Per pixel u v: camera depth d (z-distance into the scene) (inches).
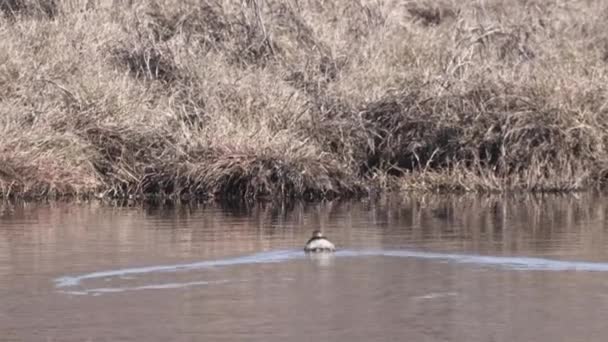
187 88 2731.3
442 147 2588.6
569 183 2511.1
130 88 2701.8
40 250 1819.6
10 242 1894.7
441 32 3105.3
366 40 3036.4
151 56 2898.6
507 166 2541.8
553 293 1504.7
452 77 2682.1
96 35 2979.8
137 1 3193.9
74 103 2615.7
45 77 2719.0
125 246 1850.4
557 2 3430.1
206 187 2438.5
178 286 1556.3
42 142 2501.2
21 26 2962.6
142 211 2281.0
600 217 2133.4
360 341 1294.3
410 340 1298.0
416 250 1801.2
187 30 3085.6
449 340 1299.2
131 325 1362.0
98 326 1359.5
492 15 3351.4
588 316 1392.7
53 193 2461.9
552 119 2549.2
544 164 2536.9
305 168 2453.2
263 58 2967.5
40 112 2576.3
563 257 1734.7
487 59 2854.3
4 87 2682.1
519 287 1536.7
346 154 2581.2
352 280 1583.4
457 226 2037.4
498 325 1354.6
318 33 3048.7
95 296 1501.0
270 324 1360.7
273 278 1596.9
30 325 1365.7
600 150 2564.0
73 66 2800.2
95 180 2501.2
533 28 3169.3
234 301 1470.2
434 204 2337.6
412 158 2600.9
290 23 3080.7
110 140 2561.5
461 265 1681.8
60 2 3169.3
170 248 1828.2
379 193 2511.1
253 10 3093.0
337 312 1413.6
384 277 1600.6
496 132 2561.5
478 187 2513.5
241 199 2436.0
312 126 2605.8
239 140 2475.4
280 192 2442.2
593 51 2999.5
